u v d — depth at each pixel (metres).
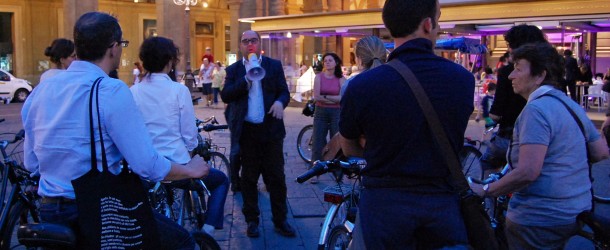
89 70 3.04
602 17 14.33
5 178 5.23
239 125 5.91
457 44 20.02
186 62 29.14
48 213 3.03
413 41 2.72
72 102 2.95
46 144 2.97
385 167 2.67
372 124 2.65
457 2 16.50
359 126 2.74
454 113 2.62
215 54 40.34
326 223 4.31
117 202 2.91
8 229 4.84
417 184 2.63
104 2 34.81
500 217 4.28
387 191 2.67
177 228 3.43
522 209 3.50
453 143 2.64
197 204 5.11
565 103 3.43
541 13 15.27
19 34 32.31
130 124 2.94
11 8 31.94
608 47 25.08
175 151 4.61
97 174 2.91
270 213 7.05
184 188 4.93
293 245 5.89
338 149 3.98
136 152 2.93
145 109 4.57
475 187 3.46
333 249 4.27
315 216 6.95
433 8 2.70
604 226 3.26
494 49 27.27
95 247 2.84
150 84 4.62
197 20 39.28
